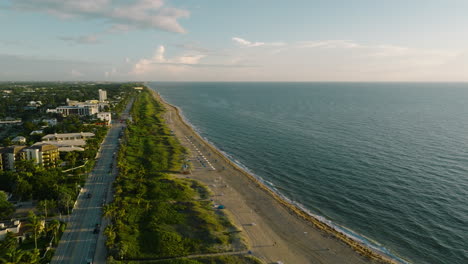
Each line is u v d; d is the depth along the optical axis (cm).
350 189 14262
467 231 10781
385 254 9644
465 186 14250
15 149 15125
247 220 11338
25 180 12012
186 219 10875
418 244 10150
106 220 10675
